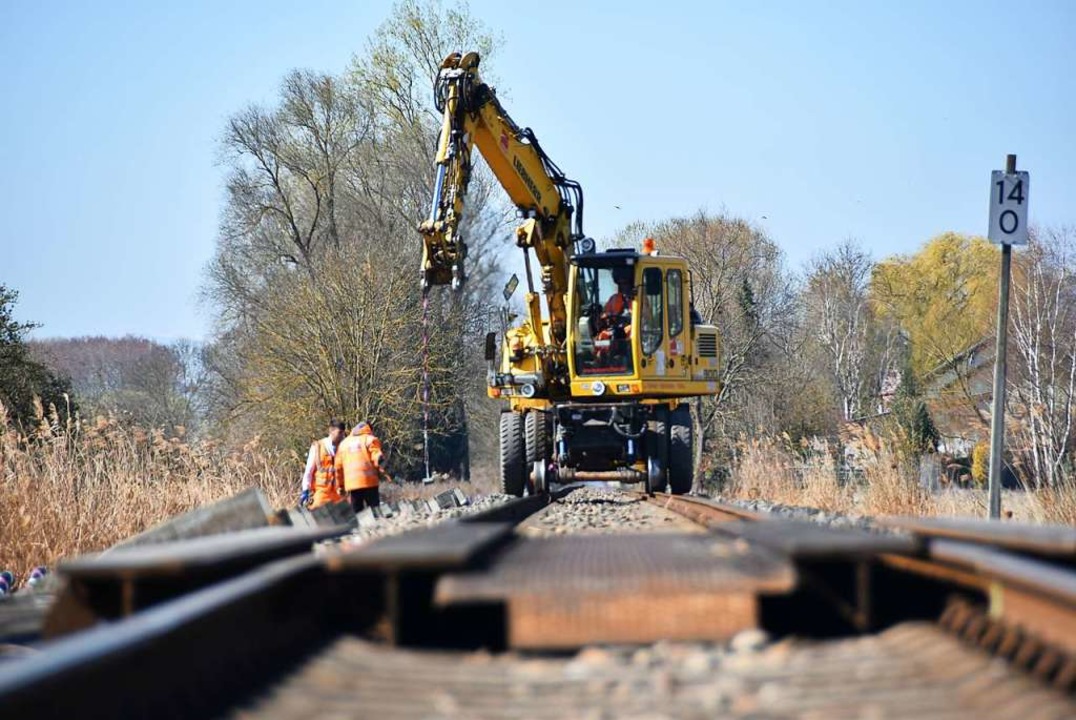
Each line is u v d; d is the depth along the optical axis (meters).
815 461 52.22
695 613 11.58
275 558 15.40
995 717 9.07
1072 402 79.81
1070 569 13.05
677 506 37.69
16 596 19.70
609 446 44.50
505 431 46.38
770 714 9.33
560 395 48.06
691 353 46.81
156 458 44.56
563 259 47.38
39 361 88.50
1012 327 95.38
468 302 99.75
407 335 94.00
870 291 155.75
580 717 9.41
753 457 58.06
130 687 9.00
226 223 118.31
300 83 114.56
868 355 152.25
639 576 11.87
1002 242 29.36
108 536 36.12
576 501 46.44
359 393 90.50
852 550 11.87
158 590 12.55
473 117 41.75
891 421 59.50
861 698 9.75
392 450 97.88
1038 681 9.63
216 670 10.19
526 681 10.59
